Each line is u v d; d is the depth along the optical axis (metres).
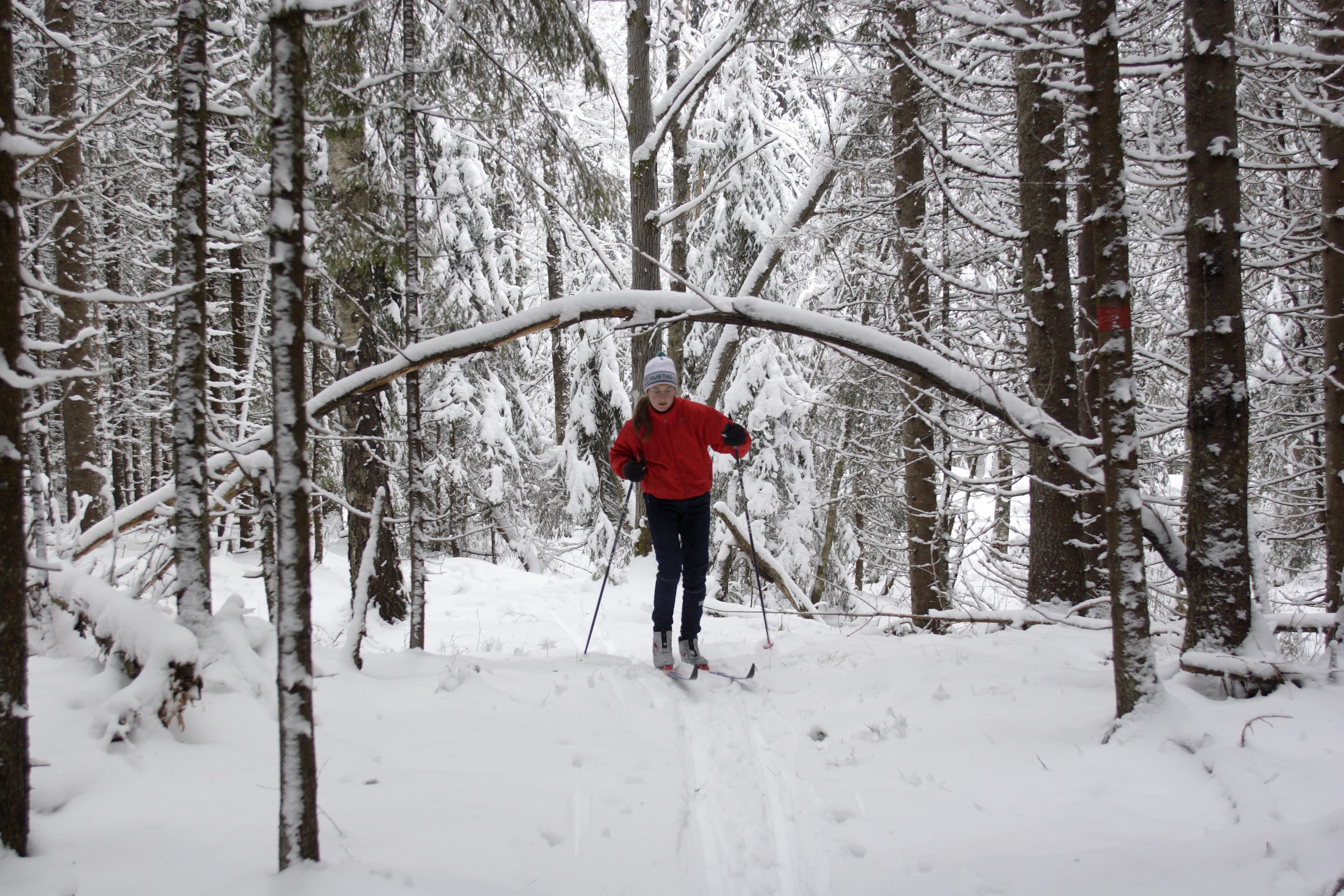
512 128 5.82
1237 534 3.26
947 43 5.35
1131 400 3.01
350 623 3.97
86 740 2.58
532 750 3.11
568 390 15.37
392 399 10.40
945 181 6.67
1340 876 1.97
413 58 4.47
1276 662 3.14
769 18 6.96
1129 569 3.02
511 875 2.14
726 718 3.81
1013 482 7.29
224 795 2.47
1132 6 5.50
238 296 11.67
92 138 7.80
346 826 2.31
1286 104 5.57
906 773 2.99
